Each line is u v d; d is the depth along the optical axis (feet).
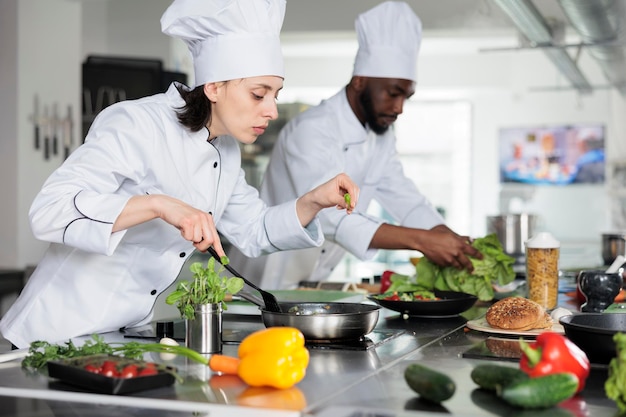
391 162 10.64
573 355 3.89
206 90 5.82
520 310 5.93
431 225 10.37
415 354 5.08
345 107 9.74
